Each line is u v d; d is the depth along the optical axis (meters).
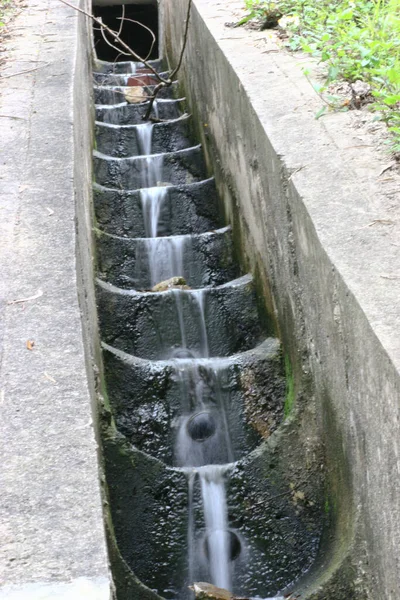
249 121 3.22
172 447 2.85
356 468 2.25
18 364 2.12
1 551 1.57
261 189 3.09
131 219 3.97
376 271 2.23
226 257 3.66
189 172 4.39
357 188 2.55
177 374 2.92
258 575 2.48
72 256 2.49
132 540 2.49
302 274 2.62
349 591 2.23
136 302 3.22
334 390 2.39
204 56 4.26
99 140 4.77
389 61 3.07
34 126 3.30
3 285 2.38
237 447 2.84
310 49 3.20
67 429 1.94
